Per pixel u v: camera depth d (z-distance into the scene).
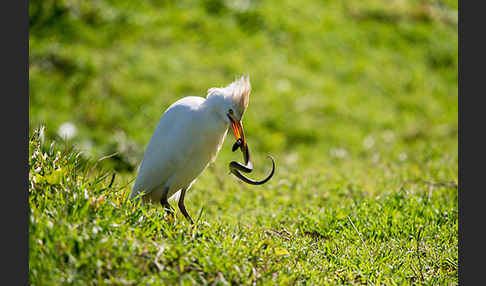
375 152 14.27
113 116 15.71
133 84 17.06
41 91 16.03
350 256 6.42
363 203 8.16
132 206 5.95
